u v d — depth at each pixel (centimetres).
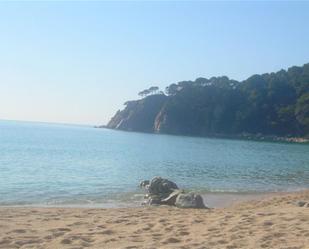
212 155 6125
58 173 3130
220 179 3059
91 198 1948
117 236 895
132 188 2347
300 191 2403
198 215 1252
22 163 3850
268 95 14400
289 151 8075
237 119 14362
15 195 1994
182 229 976
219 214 1266
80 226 1030
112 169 3625
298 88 14275
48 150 5969
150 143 9331
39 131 16638
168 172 3497
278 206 1482
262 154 6844
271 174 3603
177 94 15862
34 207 1586
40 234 907
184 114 15350
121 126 18612
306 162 5241
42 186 2364
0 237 866
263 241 829
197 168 3966
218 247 791
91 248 784
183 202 1599
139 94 18275
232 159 5447
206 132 14812
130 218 1191
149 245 809
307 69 14650
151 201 1761
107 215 1273
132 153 6006
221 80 15950
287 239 844
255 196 2150
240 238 861
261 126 14138
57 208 1512
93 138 11319
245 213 1259
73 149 6450
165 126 15450
